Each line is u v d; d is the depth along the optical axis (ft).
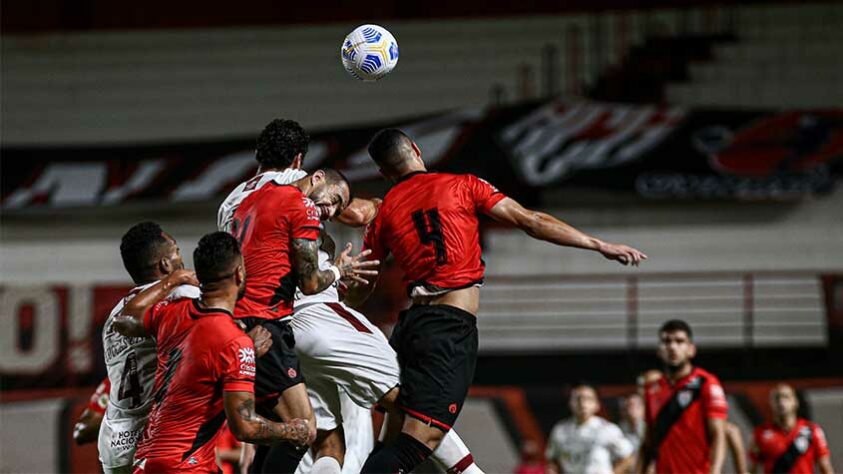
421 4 284.41
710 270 222.07
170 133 260.01
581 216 232.94
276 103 263.90
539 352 205.46
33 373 197.36
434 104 258.16
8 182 241.35
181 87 271.08
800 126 225.56
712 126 228.22
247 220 68.59
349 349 69.92
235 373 63.87
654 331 210.38
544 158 225.35
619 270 223.92
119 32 285.84
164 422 65.21
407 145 72.64
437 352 67.67
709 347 203.10
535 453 171.73
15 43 282.97
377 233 71.10
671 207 233.35
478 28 277.03
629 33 264.52
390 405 70.49
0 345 198.70
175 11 287.48
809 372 190.80
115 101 268.62
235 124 260.62
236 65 275.80
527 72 260.62
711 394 109.29
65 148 246.06
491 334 210.79
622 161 224.53
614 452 141.18
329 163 231.91
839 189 231.91
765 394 182.09
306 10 287.89
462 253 69.00
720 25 262.67
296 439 66.08
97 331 198.59
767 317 209.67
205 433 65.72
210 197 235.61
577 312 214.28
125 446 72.28
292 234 67.72
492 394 183.83
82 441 84.23
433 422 67.15
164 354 66.44
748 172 223.30
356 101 261.85
